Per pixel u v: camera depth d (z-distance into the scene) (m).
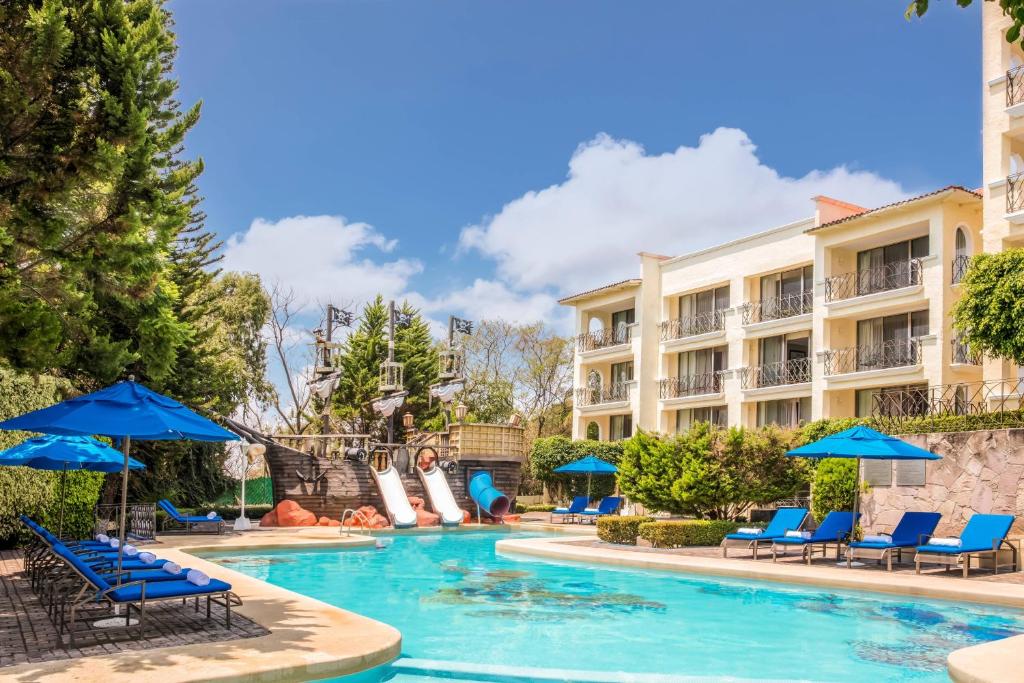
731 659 9.12
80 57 11.04
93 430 8.15
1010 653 7.90
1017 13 5.11
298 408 51.62
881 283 31.02
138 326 19.75
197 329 30.80
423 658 8.92
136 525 20.64
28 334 11.21
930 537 15.47
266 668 6.84
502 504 31.72
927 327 29.95
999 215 25.00
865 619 11.52
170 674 6.63
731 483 20.59
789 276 35.56
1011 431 16.67
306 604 10.12
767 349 36.22
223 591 8.54
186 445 30.33
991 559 15.22
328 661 7.17
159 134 17.45
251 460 30.22
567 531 28.08
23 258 11.79
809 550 16.45
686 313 40.66
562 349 55.97
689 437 21.41
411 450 33.72
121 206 11.16
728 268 37.69
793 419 35.03
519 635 10.25
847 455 16.12
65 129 10.57
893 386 30.27
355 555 20.17
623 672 8.02
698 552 18.88
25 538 17.80
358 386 51.72
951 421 20.70
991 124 25.55
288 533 24.50
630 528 21.05
